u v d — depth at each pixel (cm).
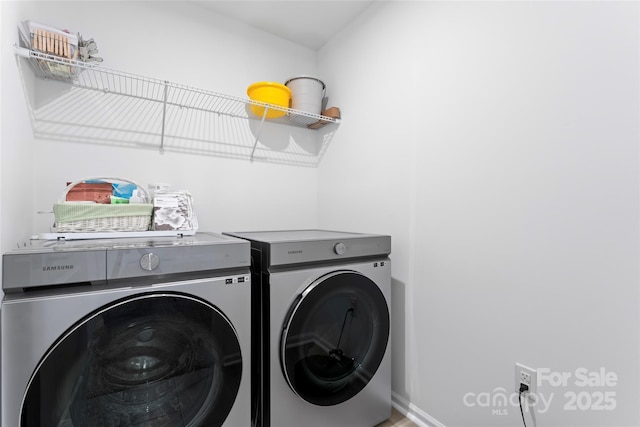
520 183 112
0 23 89
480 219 125
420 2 152
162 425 94
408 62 159
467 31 130
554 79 103
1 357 75
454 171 135
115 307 86
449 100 138
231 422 107
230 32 197
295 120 213
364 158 187
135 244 100
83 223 116
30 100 132
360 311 136
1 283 80
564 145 100
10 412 76
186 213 141
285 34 215
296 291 120
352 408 136
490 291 121
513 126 114
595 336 93
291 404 120
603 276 92
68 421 81
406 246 158
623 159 88
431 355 144
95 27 155
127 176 164
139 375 91
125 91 163
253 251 128
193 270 101
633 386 86
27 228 126
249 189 204
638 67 85
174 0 179
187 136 182
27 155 125
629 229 87
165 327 95
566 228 100
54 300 80
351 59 200
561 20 101
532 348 108
